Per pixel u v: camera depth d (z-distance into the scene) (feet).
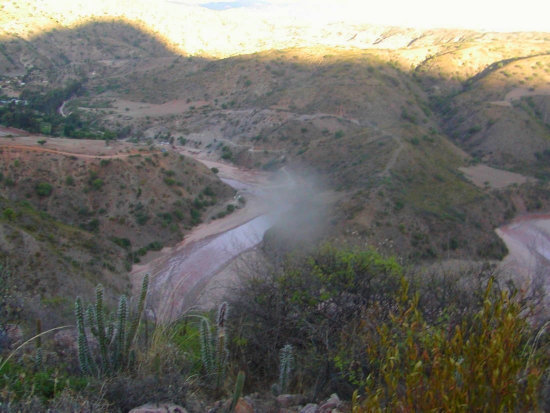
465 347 12.83
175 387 16.94
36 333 21.39
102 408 15.24
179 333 24.82
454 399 11.66
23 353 19.19
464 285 23.12
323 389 18.66
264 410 17.01
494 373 11.82
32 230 102.83
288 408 17.51
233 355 21.54
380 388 13.69
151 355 19.07
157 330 21.35
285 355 19.48
